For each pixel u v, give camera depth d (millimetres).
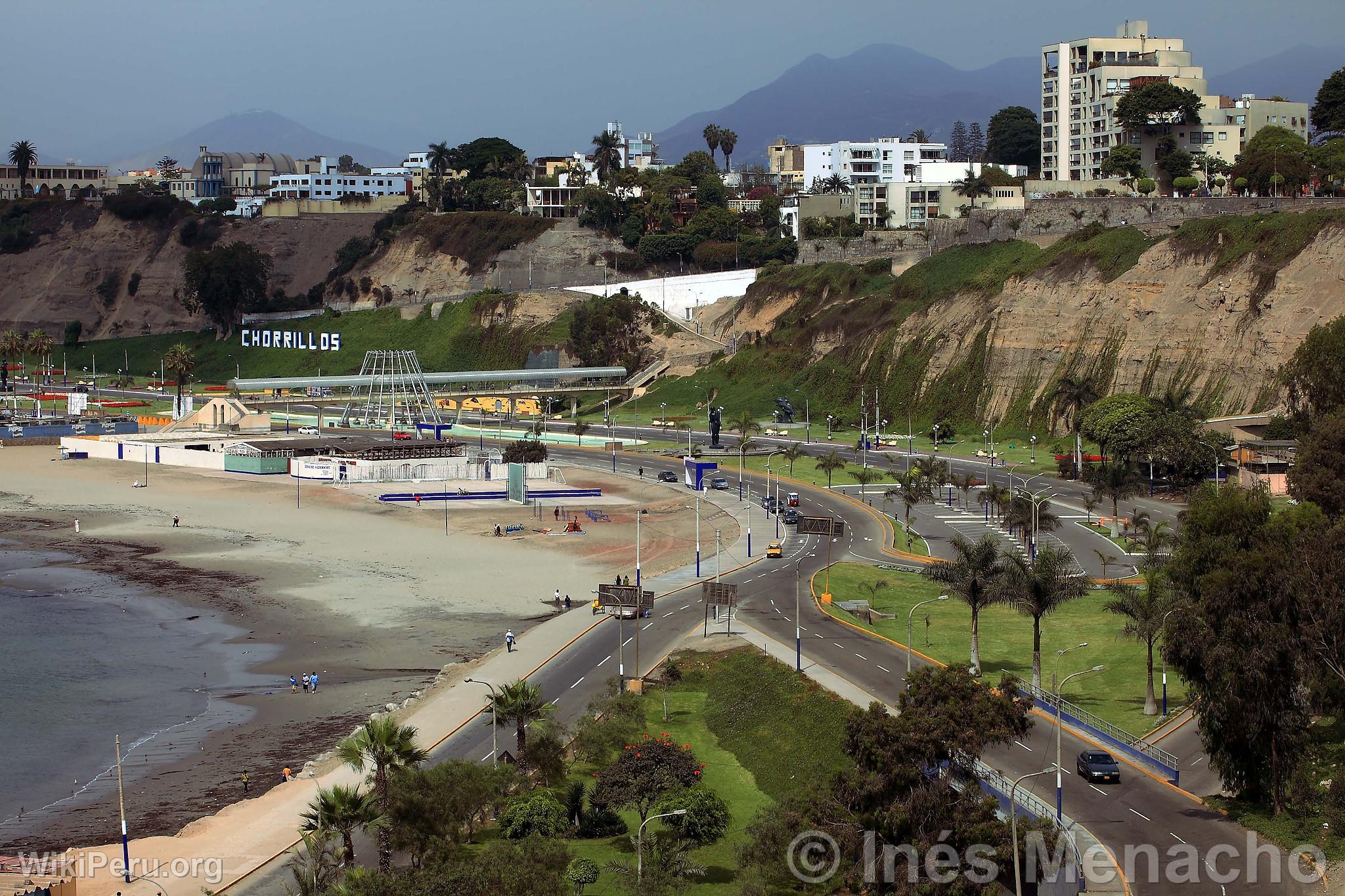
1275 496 181500
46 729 107188
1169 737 94750
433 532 193500
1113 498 188500
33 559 174875
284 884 76250
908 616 129250
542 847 72875
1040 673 105125
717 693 109562
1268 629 79500
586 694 109812
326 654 128875
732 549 174000
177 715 110500
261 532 193500
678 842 77688
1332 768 84062
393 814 76188
